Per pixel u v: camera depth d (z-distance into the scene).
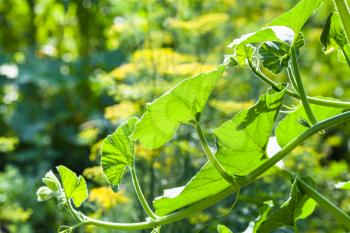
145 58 3.78
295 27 1.48
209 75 1.39
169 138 1.48
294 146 1.44
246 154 1.47
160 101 1.40
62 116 5.78
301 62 5.36
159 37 4.40
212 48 4.61
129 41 4.56
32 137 5.65
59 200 1.50
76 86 5.95
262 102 1.43
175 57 3.81
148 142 1.48
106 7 6.79
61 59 6.11
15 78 6.25
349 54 1.65
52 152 5.36
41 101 6.16
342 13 1.46
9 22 7.44
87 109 5.80
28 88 6.20
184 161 3.47
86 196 1.53
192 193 1.49
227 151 1.46
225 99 4.43
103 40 6.91
